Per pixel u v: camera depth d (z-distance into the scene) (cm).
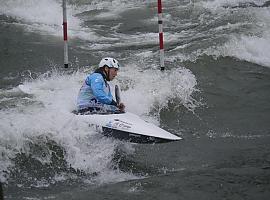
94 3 4275
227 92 2241
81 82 2258
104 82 1784
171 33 3212
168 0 4231
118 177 1515
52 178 1492
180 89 2214
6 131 1588
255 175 1429
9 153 1536
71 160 1591
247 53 2647
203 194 1312
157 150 1698
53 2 4106
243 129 1892
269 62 2591
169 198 1295
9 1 3844
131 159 1631
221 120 1989
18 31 3206
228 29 2962
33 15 3703
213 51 2617
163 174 1492
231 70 2470
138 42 3042
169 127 1939
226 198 1288
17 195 1357
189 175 1452
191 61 2527
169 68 2406
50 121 1692
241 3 3928
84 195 1334
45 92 2123
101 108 1777
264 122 1947
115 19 3738
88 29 3422
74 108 1869
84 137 1659
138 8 4069
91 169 1570
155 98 2127
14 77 2403
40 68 2520
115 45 2983
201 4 3941
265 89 2275
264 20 3062
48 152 1588
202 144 1748
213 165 1552
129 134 1630
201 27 3238
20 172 1502
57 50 2831
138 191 1347
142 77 2277
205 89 2252
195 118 2014
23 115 1747
